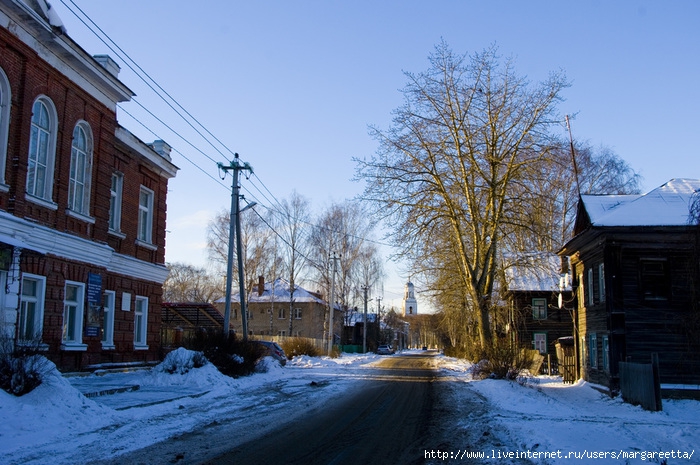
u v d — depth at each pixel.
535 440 11.05
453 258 36.47
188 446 10.34
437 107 31.55
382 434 12.05
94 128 21.95
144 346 27.47
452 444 10.99
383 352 90.81
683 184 25.84
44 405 12.43
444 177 32.53
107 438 10.95
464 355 54.09
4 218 16.36
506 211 31.77
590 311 27.67
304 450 10.20
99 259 22.16
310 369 35.34
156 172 29.03
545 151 30.80
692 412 19.12
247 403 17.03
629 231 23.66
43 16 17.94
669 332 23.34
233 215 27.95
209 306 39.22
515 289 46.38
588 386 27.14
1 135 16.80
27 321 18.27
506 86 31.42
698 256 17.88
